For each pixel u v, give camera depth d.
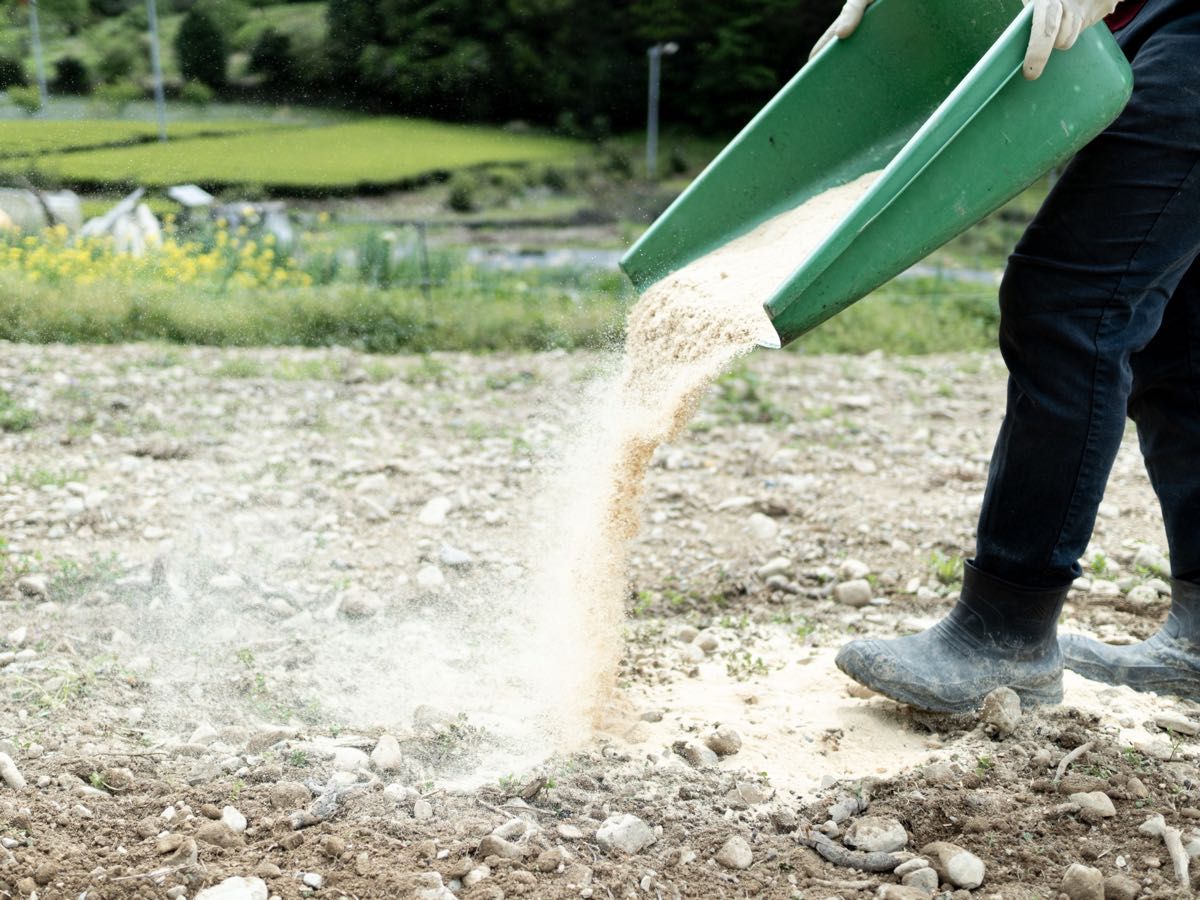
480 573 4.27
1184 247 2.53
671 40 27.11
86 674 3.18
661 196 24.03
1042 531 2.71
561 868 2.30
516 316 10.42
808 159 3.12
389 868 2.28
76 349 8.93
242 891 2.18
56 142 19.17
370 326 9.98
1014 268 2.63
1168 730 2.86
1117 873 2.30
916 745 2.84
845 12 3.02
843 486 5.56
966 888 2.29
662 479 5.73
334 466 5.85
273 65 25.83
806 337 10.23
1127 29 2.68
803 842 2.44
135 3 24.12
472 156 24.88
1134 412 3.02
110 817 2.44
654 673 3.38
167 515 4.89
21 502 5.01
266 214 14.96
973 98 2.34
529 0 26.91
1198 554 2.99
